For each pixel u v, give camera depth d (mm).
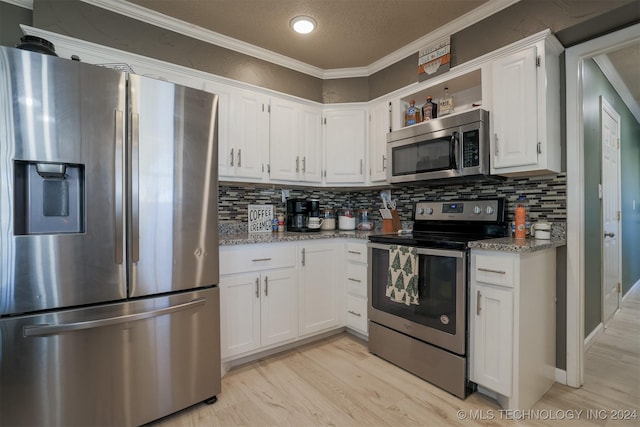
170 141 1523
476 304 1697
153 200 1474
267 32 2299
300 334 2293
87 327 1296
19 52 1189
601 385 1871
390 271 2035
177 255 1551
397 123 2545
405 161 2379
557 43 1810
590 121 2189
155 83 1481
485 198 2189
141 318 1421
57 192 1312
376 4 1981
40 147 1221
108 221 1363
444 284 1790
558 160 1873
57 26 1800
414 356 1960
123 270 1402
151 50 2084
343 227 2953
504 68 1888
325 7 2018
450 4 1983
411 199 2789
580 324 1856
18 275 1203
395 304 2082
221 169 2256
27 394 1229
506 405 1600
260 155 2459
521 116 1813
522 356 1568
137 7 1996
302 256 2303
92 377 1343
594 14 1597
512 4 1905
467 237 1997
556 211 1919
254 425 1518
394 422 1531
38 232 1276
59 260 1270
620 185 3145
